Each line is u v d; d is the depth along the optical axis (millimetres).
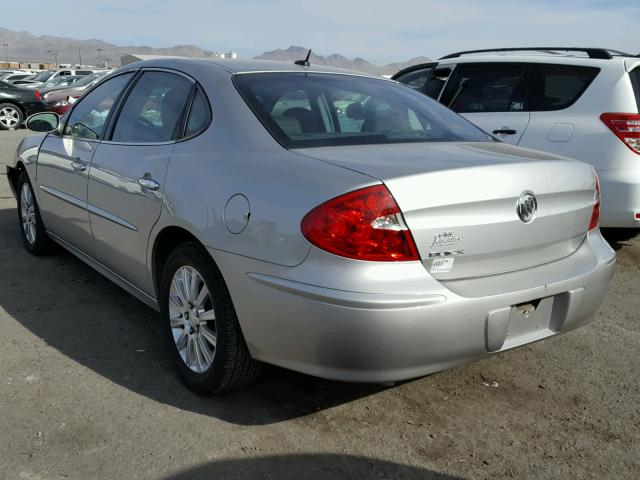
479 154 2635
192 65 3234
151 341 3414
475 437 2611
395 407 2816
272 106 2834
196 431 2568
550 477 2373
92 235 3686
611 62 5180
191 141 2922
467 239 2324
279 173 2422
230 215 2492
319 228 2201
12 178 5090
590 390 3039
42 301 3930
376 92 3285
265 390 2918
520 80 5637
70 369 3059
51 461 2340
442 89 6254
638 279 4773
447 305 2240
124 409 2717
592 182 2824
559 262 2680
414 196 2205
